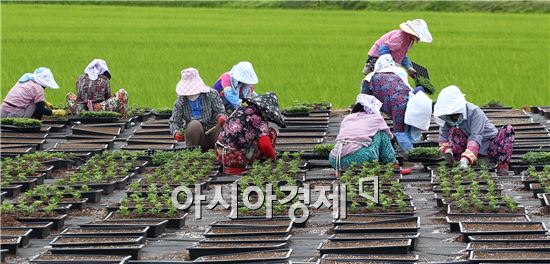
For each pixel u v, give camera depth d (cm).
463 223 1728
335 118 3247
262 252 1595
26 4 11594
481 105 3588
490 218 1784
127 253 1602
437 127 2909
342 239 1636
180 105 2598
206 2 12206
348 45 6681
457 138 2289
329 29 8219
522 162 2298
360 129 2255
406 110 2400
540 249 1547
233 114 2342
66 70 5141
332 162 2270
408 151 2411
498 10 10594
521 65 5331
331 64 5394
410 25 2955
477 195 1969
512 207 1838
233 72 2739
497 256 1522
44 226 1769
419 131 2486
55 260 1557
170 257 1622
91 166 2395
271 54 6009
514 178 2214
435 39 7112
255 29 8269
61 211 1903
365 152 2233
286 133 2875
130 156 2494
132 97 4112
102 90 3216
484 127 2275
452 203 1888
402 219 1764
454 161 2292
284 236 1697
